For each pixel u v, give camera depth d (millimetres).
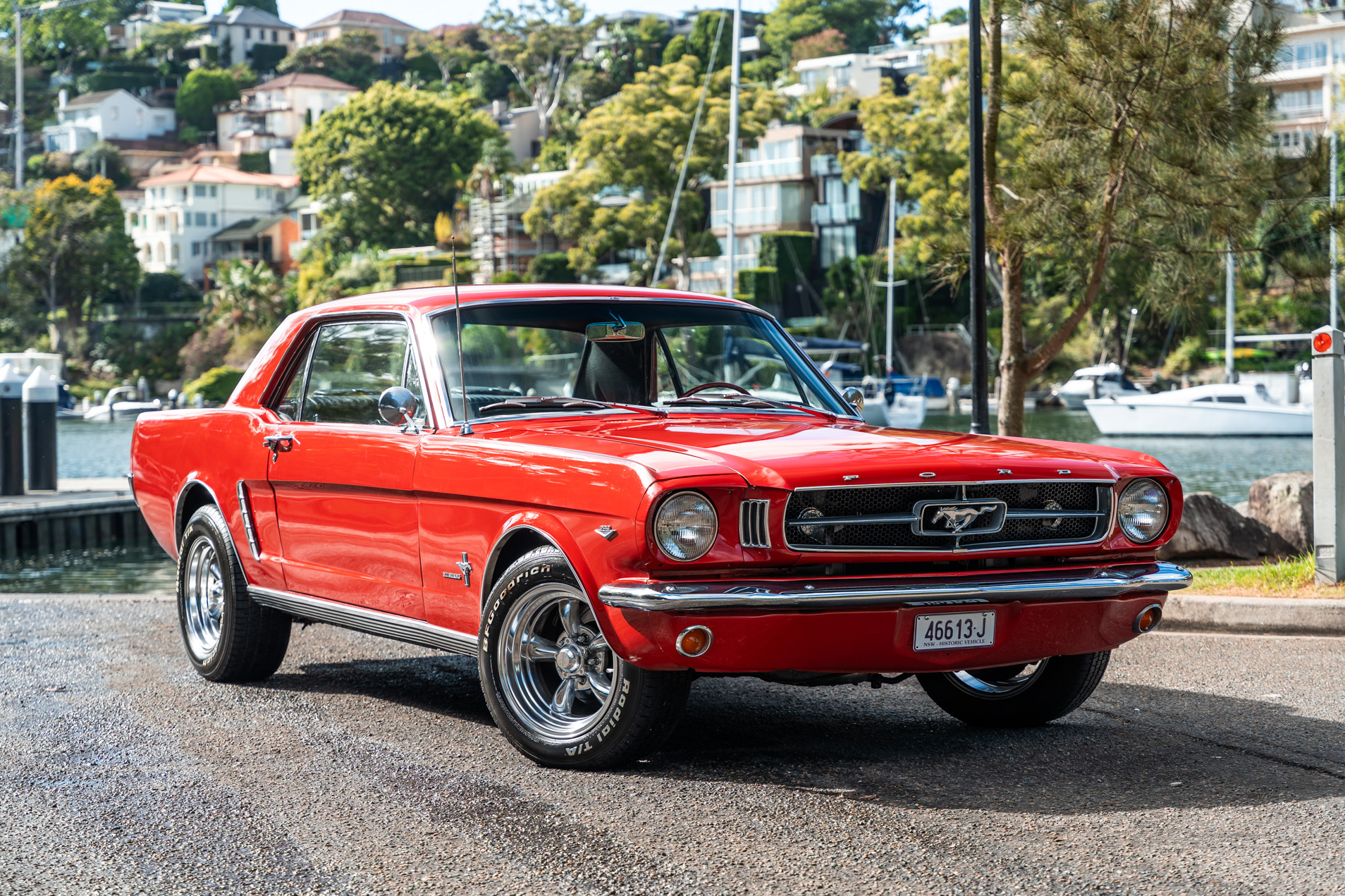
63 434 56781
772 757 5070
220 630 6559
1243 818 4246
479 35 183875
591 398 5734
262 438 6227
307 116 150125
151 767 5012
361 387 5887
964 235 12320
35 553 17891
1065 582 4688
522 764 4980
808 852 3953
